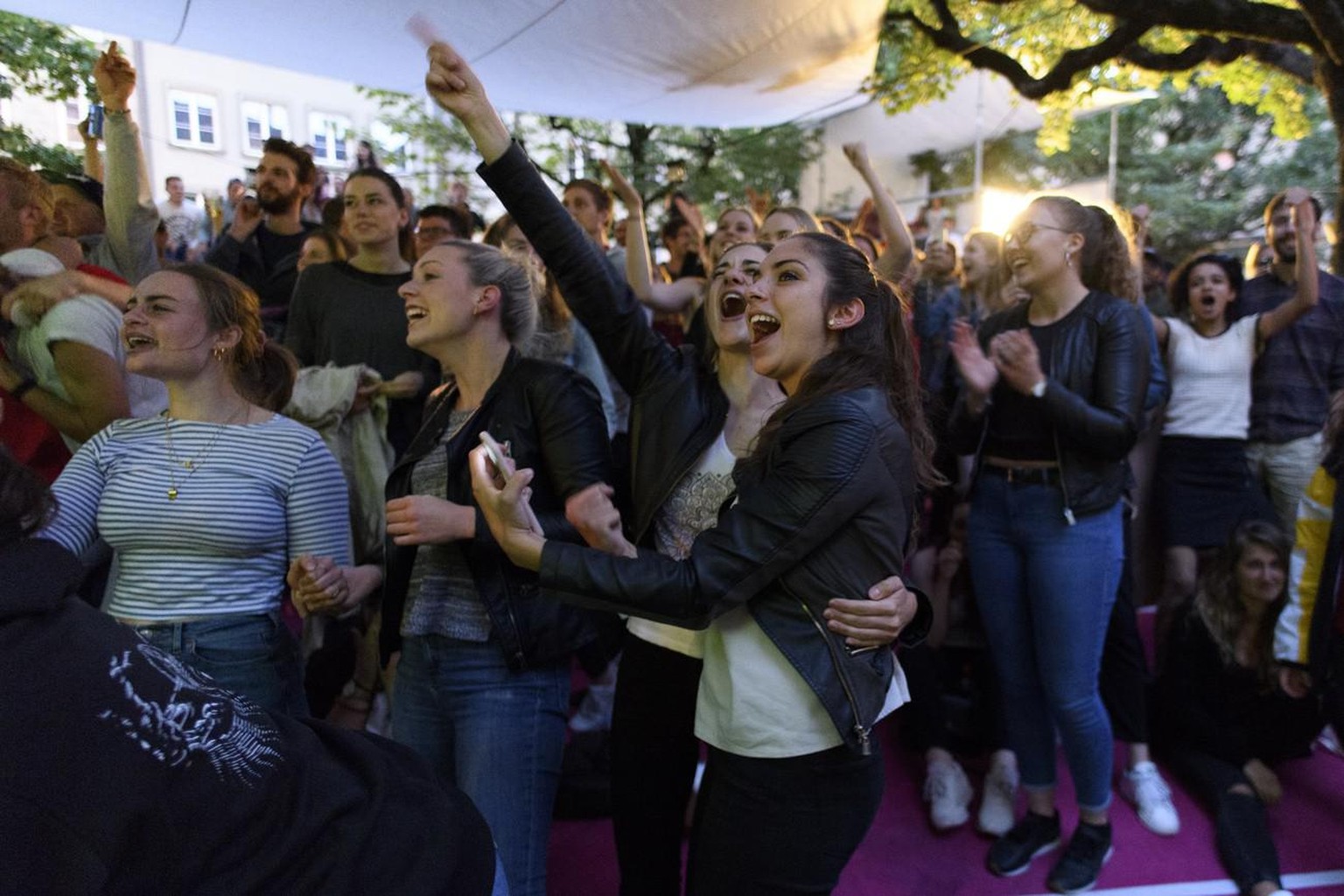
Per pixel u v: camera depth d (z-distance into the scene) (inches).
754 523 52.8
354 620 103.7
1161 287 203.5
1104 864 101.9
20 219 92.7
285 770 37.8
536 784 72.3
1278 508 151.2
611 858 103.0
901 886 99.1
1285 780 119.7
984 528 100.0
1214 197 666.8
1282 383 147.6
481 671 72.6
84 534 69.9
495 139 68.0
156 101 621.3
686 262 194.4
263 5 150.8
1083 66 219.8
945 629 125.0
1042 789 103.0
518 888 70.1
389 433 109.5
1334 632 91.4
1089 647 94.6
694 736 74.1
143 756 33.4
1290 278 154.8
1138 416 90.8
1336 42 175.0
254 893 35.5
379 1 149.6
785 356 59.4
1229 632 114.0
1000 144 524.4
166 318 69.0
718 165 541.3
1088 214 95.6
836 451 53.2
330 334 114.5
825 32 184.2
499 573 70.8
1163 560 146.8
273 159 157.8
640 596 51.1
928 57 273.6
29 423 88.7
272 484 70.9
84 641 34.2
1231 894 97.4
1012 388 95.8
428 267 75.1
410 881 38.4
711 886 60.1
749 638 57.9
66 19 159.8
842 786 57.7
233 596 69.6
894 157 553.9
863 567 55.6
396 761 43.6
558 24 164.4
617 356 73.7
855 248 59.8
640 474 72.7
